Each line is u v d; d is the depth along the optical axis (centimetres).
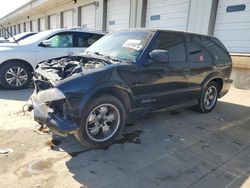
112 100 357
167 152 360
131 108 391
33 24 3025
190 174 308
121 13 1392
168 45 438
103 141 362
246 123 496
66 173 297
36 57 704
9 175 287
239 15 878
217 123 489
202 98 525
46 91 338
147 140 396
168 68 426
